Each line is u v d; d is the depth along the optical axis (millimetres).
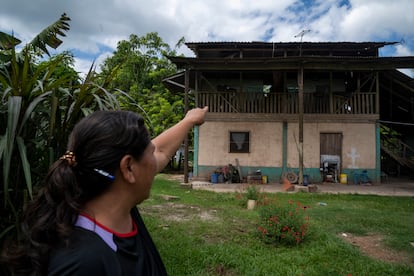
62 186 604
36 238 587
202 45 14391
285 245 4301
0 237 1771
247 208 7074
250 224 5387
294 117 12805
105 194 642
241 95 13148
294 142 12820
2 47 2990
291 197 8953
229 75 14195
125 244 643
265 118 12945
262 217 4770
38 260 565
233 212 6410
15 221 1892
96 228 612
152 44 23094
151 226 4992
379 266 3539
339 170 12555
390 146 15242
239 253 3762
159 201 7750
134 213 814
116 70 2398
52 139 2094
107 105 2330
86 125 645
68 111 2154
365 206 7637
